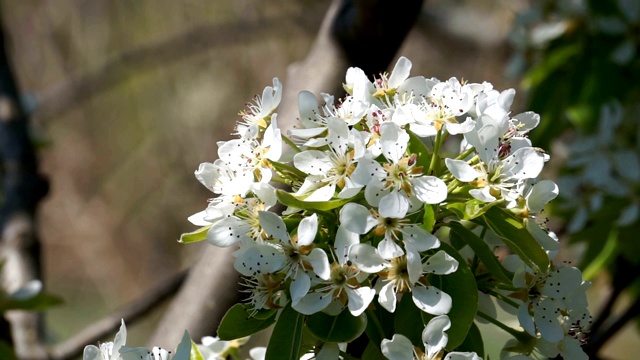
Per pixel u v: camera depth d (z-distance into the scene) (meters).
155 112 2.23
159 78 2.19
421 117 0.59
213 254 0.78
